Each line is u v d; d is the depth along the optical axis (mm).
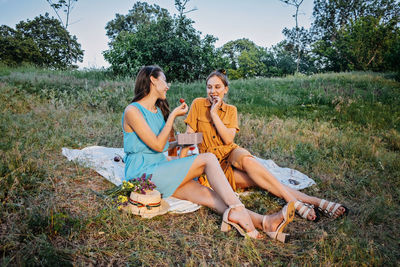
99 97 7934
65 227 2326
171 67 14180
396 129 6828
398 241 2607
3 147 3705
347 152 5078
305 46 39719
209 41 15000
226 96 10023
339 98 9102
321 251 2287
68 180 3234
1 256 1912
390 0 35844
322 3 37625
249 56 43531
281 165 4543
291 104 9305
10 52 26375
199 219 2688
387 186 3844
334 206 2912
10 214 2355
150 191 2699
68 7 25344
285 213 2422
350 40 24125
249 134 6043
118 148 4590
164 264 2068
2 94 6875
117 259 2074
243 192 3410
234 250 2291
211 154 2799
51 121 5594
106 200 2762
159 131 3072
